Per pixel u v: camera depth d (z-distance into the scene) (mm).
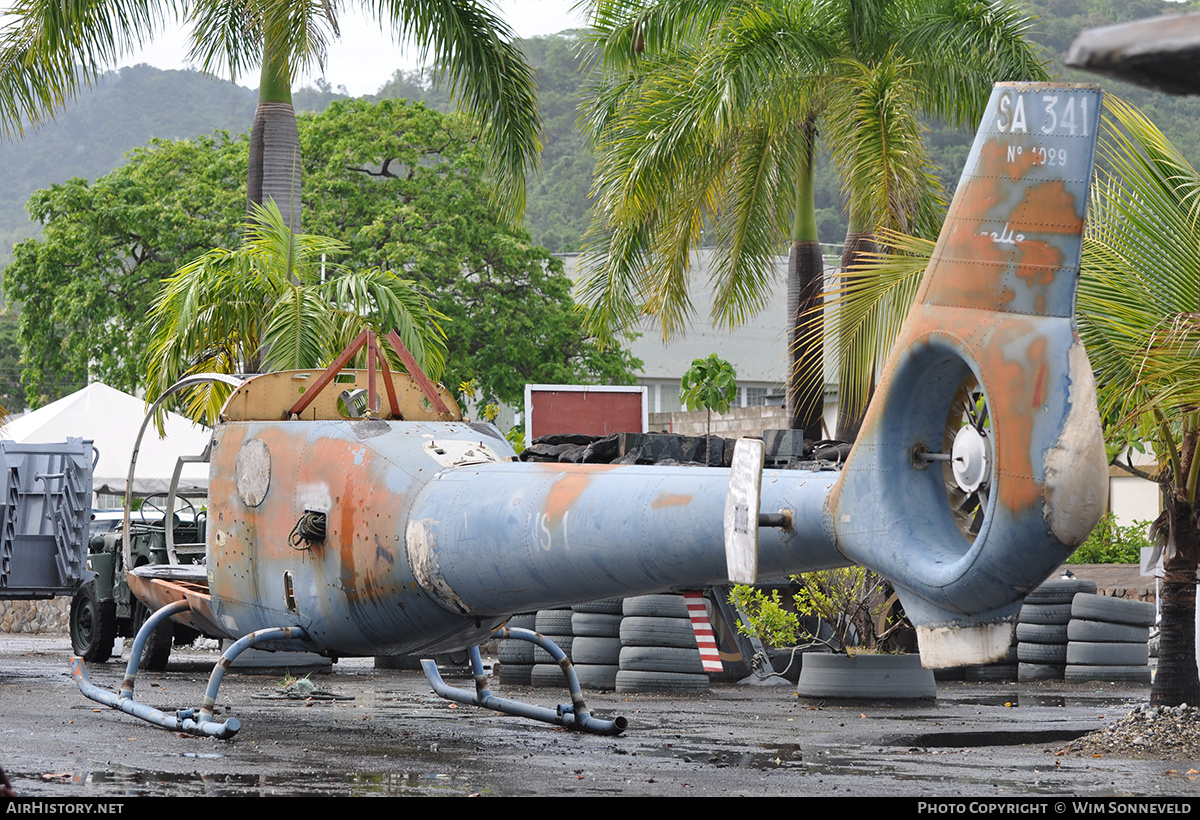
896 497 5250
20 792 6234
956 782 7090
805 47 15734
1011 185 5113
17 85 15133
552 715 9352
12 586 13914
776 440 14766
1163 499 9547
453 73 16250
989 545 4781
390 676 14844
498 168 16688
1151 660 16750
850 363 12508
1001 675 14891
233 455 9156
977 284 5105
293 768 7246
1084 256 8500
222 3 15828
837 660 11719
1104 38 2451
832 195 72188
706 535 6004
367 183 40844
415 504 7922
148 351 16422
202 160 41000
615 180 16500
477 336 40969
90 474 14492
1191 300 8219
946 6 16906
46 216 41125
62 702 10766
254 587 8906
